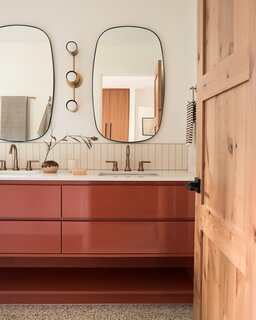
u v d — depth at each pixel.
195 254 1.33
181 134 2.36
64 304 1.87
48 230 1.82
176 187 1.84
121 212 1.83
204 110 1.20
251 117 0.74
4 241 1.82
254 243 0.72
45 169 2.09
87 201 1.82
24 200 1.82
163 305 1.88
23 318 1.72
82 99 2.34
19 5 2.32
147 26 2.34
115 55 2.33
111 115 2.34
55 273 2.06
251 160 0.74
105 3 2.32
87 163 2.34
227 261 0.95
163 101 2.36
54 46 2.33
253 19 0.73
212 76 1.08
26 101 2.33
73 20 2.32
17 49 2.32
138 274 2.06
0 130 2.33
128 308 1.84
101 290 1.82
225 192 0.96
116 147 2.34
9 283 1.90
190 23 2.23
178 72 2.35
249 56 0.76
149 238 1.84
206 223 1.17
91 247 1.82
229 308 0.93
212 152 1.11
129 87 2.34
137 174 2.23
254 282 0.71
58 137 2.34
